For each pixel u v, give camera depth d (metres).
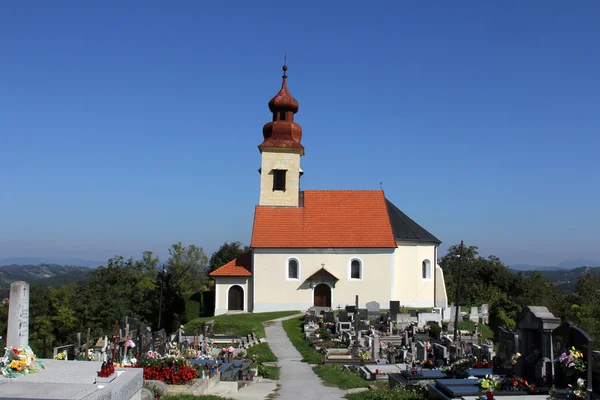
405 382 24.58
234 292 65.75
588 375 17.91
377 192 69.81
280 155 68.25
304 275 65.06
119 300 75.12
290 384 28.22
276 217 67.00
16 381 15.34
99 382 15.45
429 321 51.19
